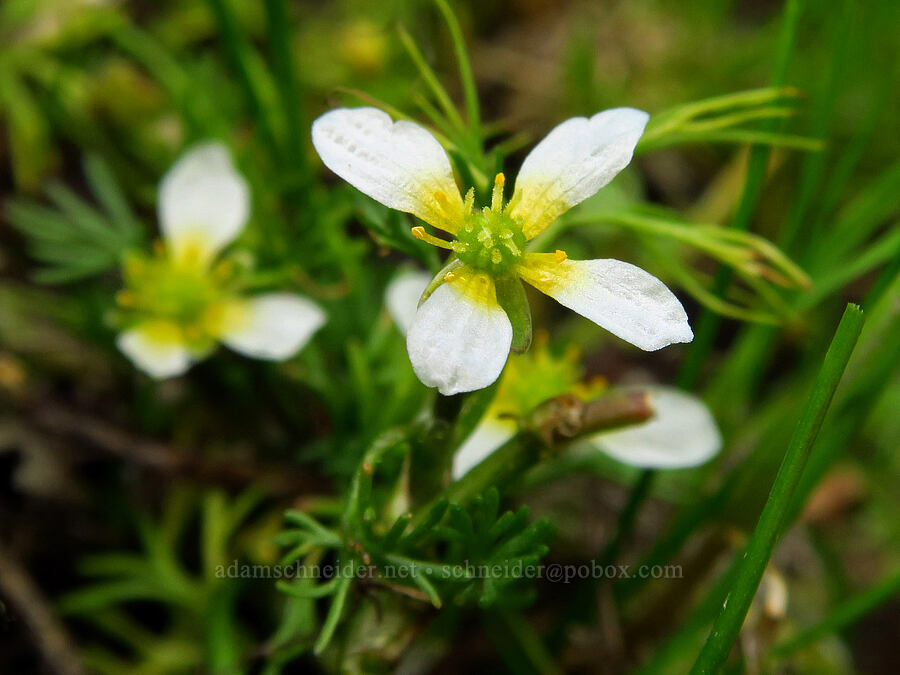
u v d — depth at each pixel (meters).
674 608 0.05
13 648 0.05
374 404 0.05
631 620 0.05
